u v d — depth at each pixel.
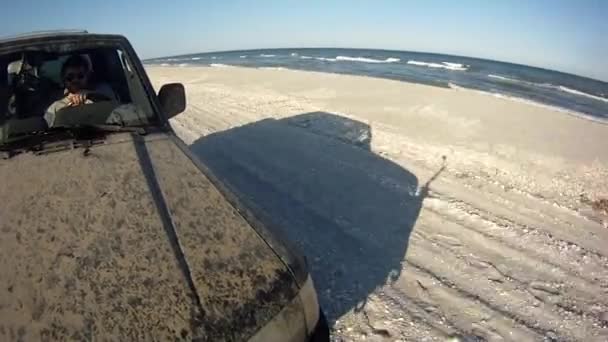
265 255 1.63
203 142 6.66
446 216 4.04
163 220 1.64
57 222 1.58
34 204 1.66
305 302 1.63
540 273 3.14
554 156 5.47
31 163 1.92
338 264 3.20
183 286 1.41
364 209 4.17
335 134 6.88
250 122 8.01
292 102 9.73
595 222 3.94
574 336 2.50
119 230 1.57
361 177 5.03
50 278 1.38
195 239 1.59
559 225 3.88
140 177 1.85
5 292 1.34
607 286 2.99
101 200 1.69
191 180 1.91
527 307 2.75
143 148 2.11
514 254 3.39
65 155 1.99
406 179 4.97
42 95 2.65
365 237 3.62
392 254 3.37
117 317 1.30
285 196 4.47
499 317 2.65
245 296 1.46
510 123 7.29
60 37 2.62
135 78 2.67
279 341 1.49
